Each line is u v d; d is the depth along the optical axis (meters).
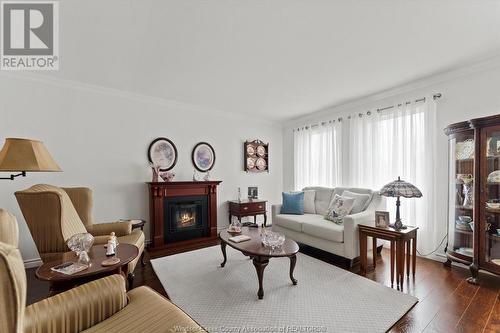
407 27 1.94
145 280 2.39
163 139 3.77
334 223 3.09
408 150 3.17
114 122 3.37
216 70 2.74
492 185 2.28
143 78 2.96
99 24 1.90
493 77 2.49
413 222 3.04
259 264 2.04
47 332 0.97
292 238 3.41
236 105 4.10
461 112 2.71
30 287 2.28
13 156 1.60
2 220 1.05
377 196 3.12
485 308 1.86
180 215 3.79
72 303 1.06
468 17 1.80
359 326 1.66
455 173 2.61
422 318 1.75
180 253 3.21
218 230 4.38
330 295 2.06
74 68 2.67
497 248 2.28
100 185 3.25
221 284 2.27
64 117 3.00
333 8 1.72
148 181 3.62
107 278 1.23
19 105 2.74
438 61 2.53
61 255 1.86
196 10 1.74
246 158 4.71
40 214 1.86
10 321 0.74
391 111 3.36
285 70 2.75
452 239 2.63
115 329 1.03
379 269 2.64
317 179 4.51
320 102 3.93
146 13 1.77
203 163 4.19
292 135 5.13
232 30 1.98
